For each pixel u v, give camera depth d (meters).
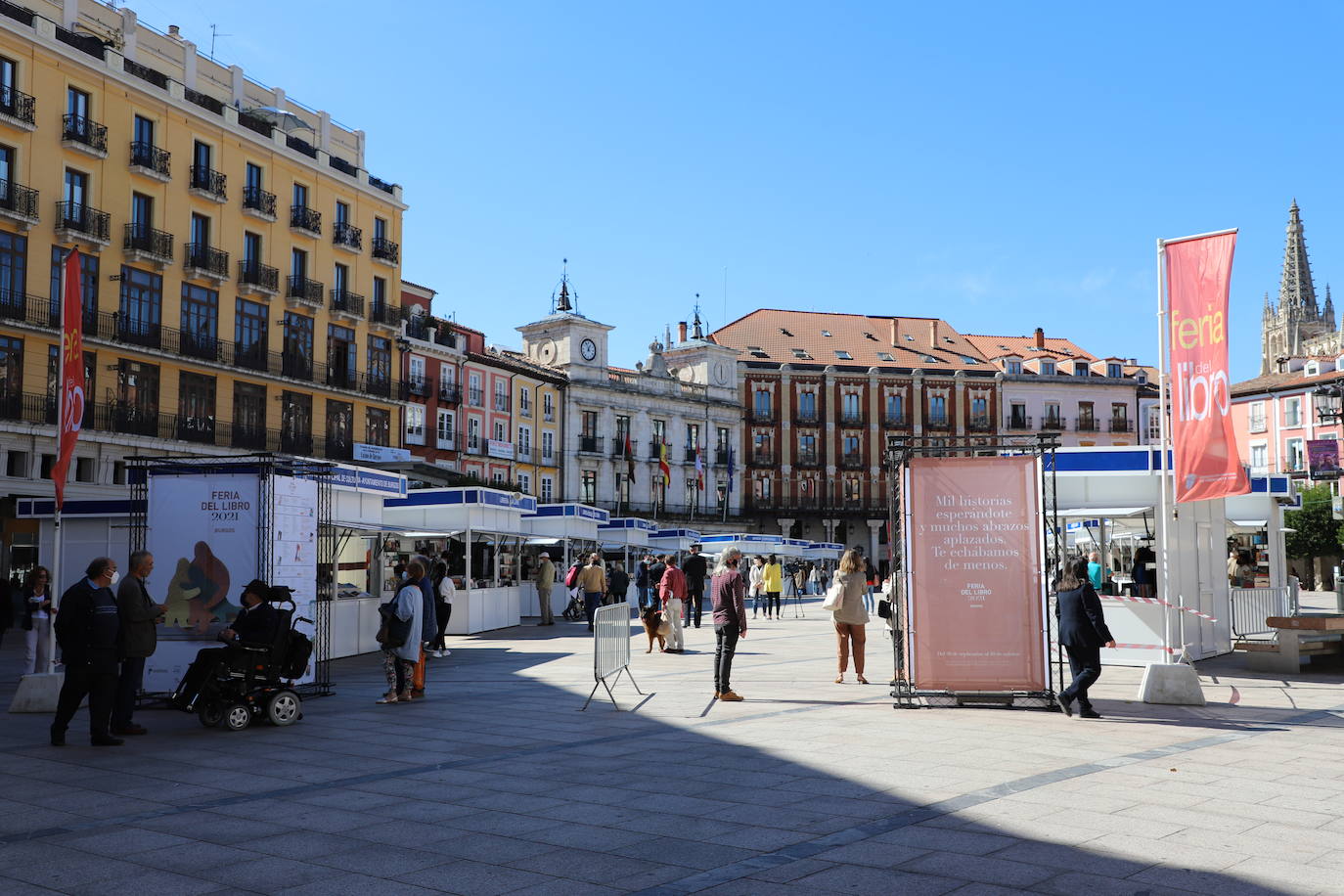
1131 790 8.05
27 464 37.25
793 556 57.06
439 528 28.59
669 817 7.42
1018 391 88.44
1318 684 15.50
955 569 12.98
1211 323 14.12
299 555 14.45
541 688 15.56
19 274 37.31
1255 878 5.84
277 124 48.94
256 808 7.82
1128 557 31.00
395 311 54.41
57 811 7.77
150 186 42.03
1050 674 12.76
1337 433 70.81
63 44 38.59
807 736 10.83
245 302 46.19
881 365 86.25
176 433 42.47
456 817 7.49
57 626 10.71
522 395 67.38
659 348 78.56
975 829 6.95
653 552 49.50
